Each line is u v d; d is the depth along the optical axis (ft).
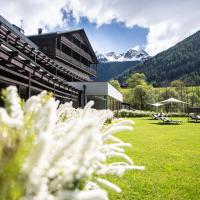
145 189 14.84
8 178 2.68
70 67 129.08
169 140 41.88
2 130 3.21
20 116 3.50
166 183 16.46
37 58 61.11
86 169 3.15
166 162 23.43
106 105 87.97
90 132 2.82
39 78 42.93
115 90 106.63
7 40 42.52
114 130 4.78
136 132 54.49
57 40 115.96
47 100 3.88
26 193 2.77
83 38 144.36
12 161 2.72
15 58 31.24
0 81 39.06
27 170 2.67
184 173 19.53
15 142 3.11
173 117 145.07
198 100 232.73
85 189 4.06
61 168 3.01
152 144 36.24
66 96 67.31
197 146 35.55
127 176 17.02
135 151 29.17
